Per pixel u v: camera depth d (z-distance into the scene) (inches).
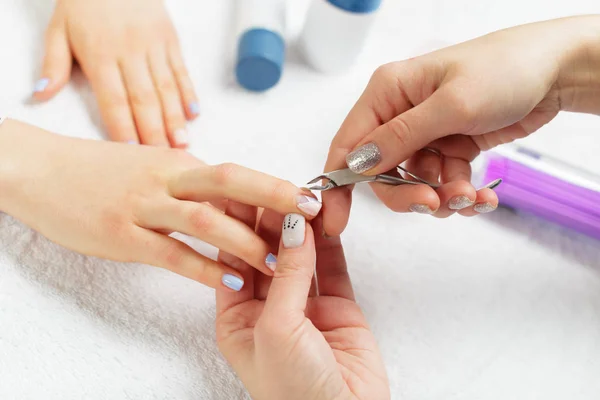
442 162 17.3
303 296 14.2
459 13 22.1
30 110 18.5
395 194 15.4
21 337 15.6
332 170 15.9
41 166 16.6
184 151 17.4
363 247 17.6
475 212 15.9
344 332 15.6
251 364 14.6
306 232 14.6
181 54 19.9
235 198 15.4
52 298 16.1
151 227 16.0
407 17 21.8
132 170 16.4
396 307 17.0
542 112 17.2
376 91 15.8
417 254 17.7
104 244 16.1
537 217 18.7
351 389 14.4
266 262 15.1
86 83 19.2
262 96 19.7
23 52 19.3
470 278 17.6
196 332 16.1
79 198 16.2
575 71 16.1
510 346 16.8
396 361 16.3
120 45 19.1
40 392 15.1
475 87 14.7
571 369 16.7
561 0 22.9
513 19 22.2
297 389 14.0
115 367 15.5
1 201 16.5
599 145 20.1
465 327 16.9
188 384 15.5
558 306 17.4
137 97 18.7
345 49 19.6
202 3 21.0
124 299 16.3
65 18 19.3
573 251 18.4
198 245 17.0
